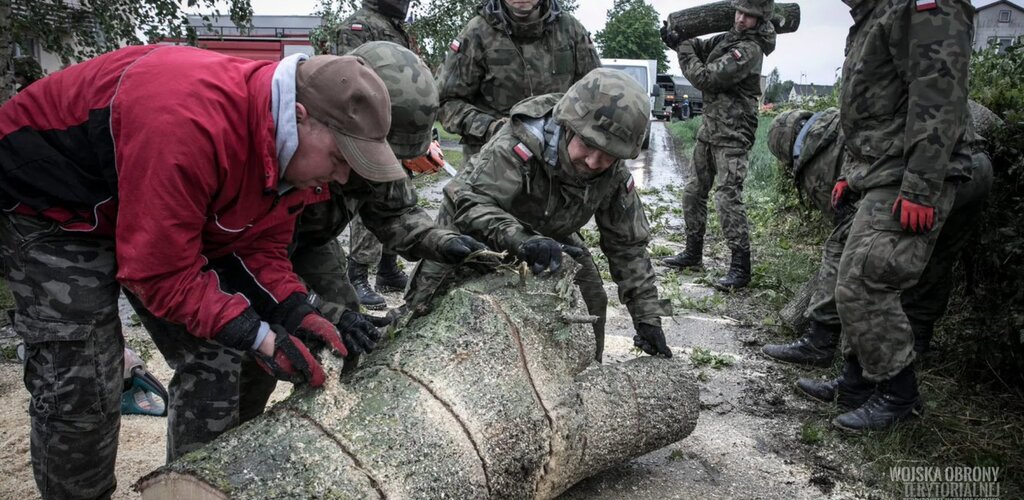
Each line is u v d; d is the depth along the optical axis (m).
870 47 3.17
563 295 2.58
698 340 4.68
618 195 2.99
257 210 2.09
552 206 2.90
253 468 1.89
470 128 4.25
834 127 4.28
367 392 2.16
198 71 1.88
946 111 2.93
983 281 4.14
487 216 2.67
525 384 2.40
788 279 5.82
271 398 3.58
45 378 2.06
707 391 3.88
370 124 1.92
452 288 2.64
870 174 3.24
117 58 1.99
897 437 3.23
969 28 2.96
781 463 3.14
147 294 1.92
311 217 2.59
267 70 1.96
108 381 2.14
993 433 3.30
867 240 3.20
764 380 4.04
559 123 2.68
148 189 1.81
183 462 1.91
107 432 2.19
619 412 2.67
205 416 2.30
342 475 1.93
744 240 5.74
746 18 5.70
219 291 1.98
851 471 3.09
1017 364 3.62
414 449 2.05
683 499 2.82
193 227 1.90
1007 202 3.84
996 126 3.83
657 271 6.39
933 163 2.96
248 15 7.30
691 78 5.89
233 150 1.89
